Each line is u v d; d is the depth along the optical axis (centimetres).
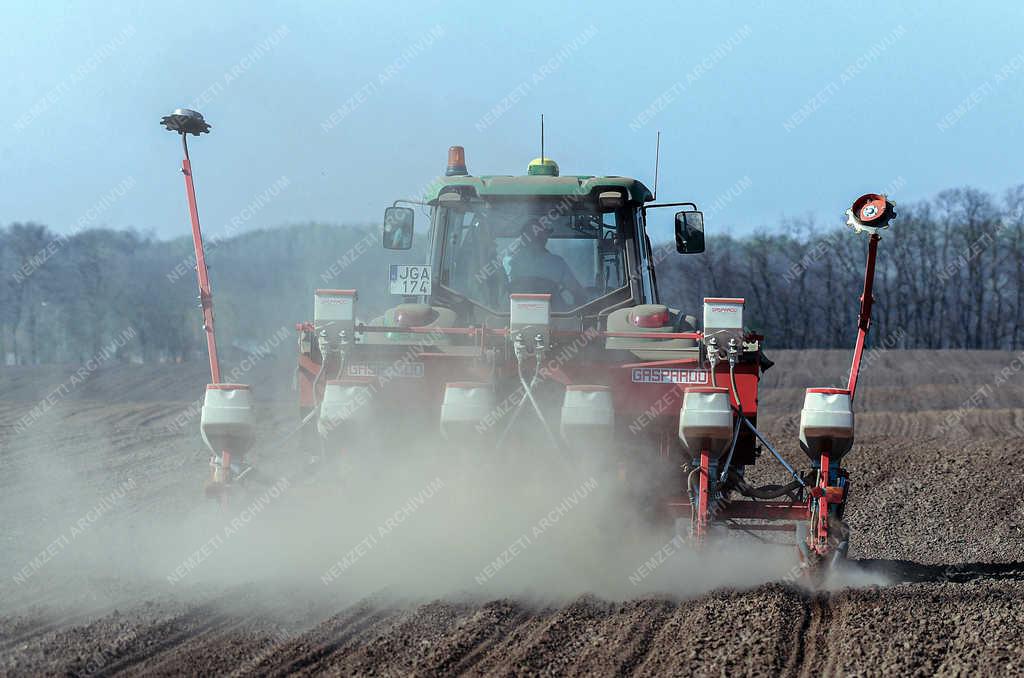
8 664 1900
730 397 2948
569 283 3491
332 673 1875
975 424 8481
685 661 1967
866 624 2228
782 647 2066
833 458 2673
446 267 3522
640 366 3014
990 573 2966
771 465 5450
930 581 2808
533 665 1939
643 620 2262
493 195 3478
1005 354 17412
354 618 2266
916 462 5431
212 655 1973
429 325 3234
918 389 14012
